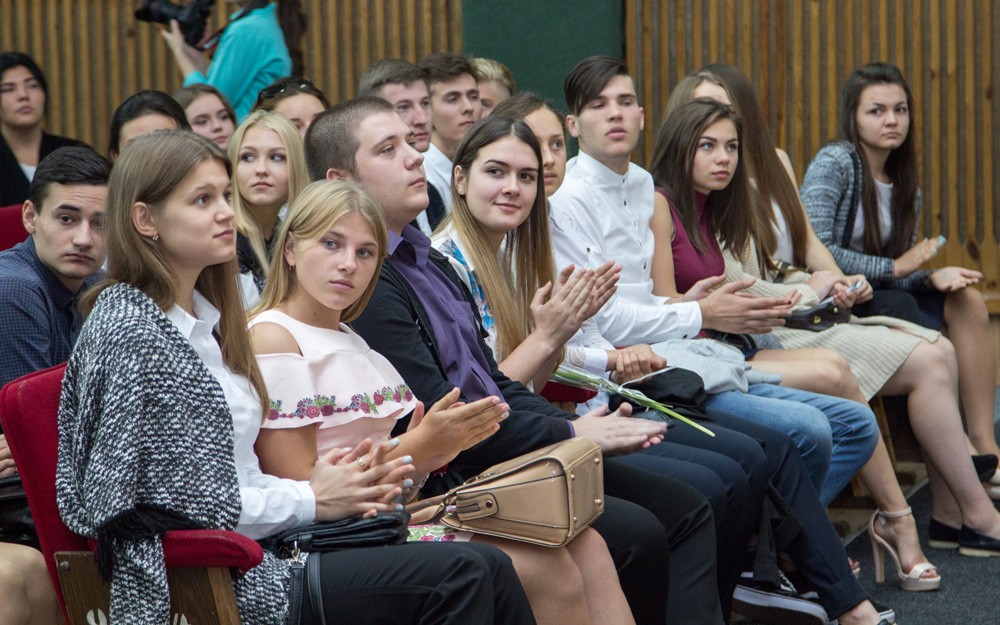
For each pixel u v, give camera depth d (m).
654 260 6.37
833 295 6.82
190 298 3.55
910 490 7.64
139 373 3.22
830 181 7.79
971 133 9.84
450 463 4.37
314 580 3.38
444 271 4.72
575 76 6.17
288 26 8.12
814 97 9.99
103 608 3.33
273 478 3.61
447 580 3.36
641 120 6.21
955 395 6.73
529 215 5.15
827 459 5.57
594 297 4.80
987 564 6.44
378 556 3.42
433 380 4.24
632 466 4.79
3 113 7.38
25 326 4.24
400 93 7.16
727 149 6.45
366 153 4.50
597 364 5.43
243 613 3.30
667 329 5.90
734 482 4.97
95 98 10.30
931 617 5.59
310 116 6.79
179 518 3.23
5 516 3.84
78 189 4.25
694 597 4.58
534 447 4.32
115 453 3.14
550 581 3.85
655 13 10.03
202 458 3.29
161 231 3.42
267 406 3.67
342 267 3.80
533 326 5.20
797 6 9.95
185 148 3.43
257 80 8.01
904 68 9.89
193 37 8.32
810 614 5.26
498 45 9.52
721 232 6.64
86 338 3.30
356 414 3.81
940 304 7.61
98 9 10.27
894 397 7.24
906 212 7.99
